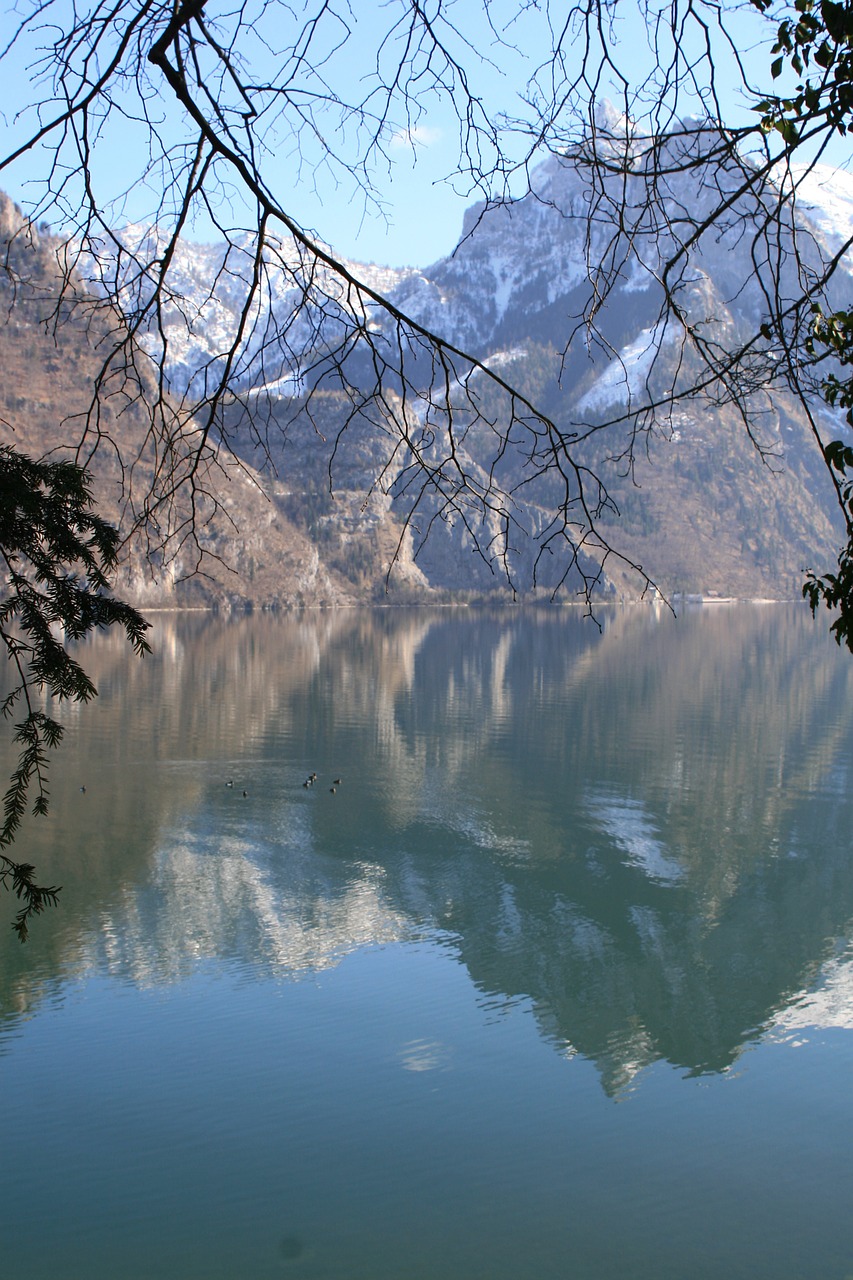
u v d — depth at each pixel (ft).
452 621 646.74
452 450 14.80
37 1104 58.13
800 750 169.89
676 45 14.30
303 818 123.85
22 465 19.67
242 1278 44.32
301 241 13.88
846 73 15.34
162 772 147.23
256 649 381.19
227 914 91.30
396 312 14.44
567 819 124.98
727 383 15.87
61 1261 45.27
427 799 133.90
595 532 14.97
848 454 16.49
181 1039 66.64
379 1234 47.39
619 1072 63.41
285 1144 54.34
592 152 14.66
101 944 83.71
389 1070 62.85
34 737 20.34
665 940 87.66
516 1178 52.03
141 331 15.46
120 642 397.19
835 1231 48.44
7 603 19.97
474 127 14.74
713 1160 53.98
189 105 13.19
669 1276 45.03
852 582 17.17
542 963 81.97
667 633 510.99
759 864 108.37
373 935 87.35
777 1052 67.00
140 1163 52.49
